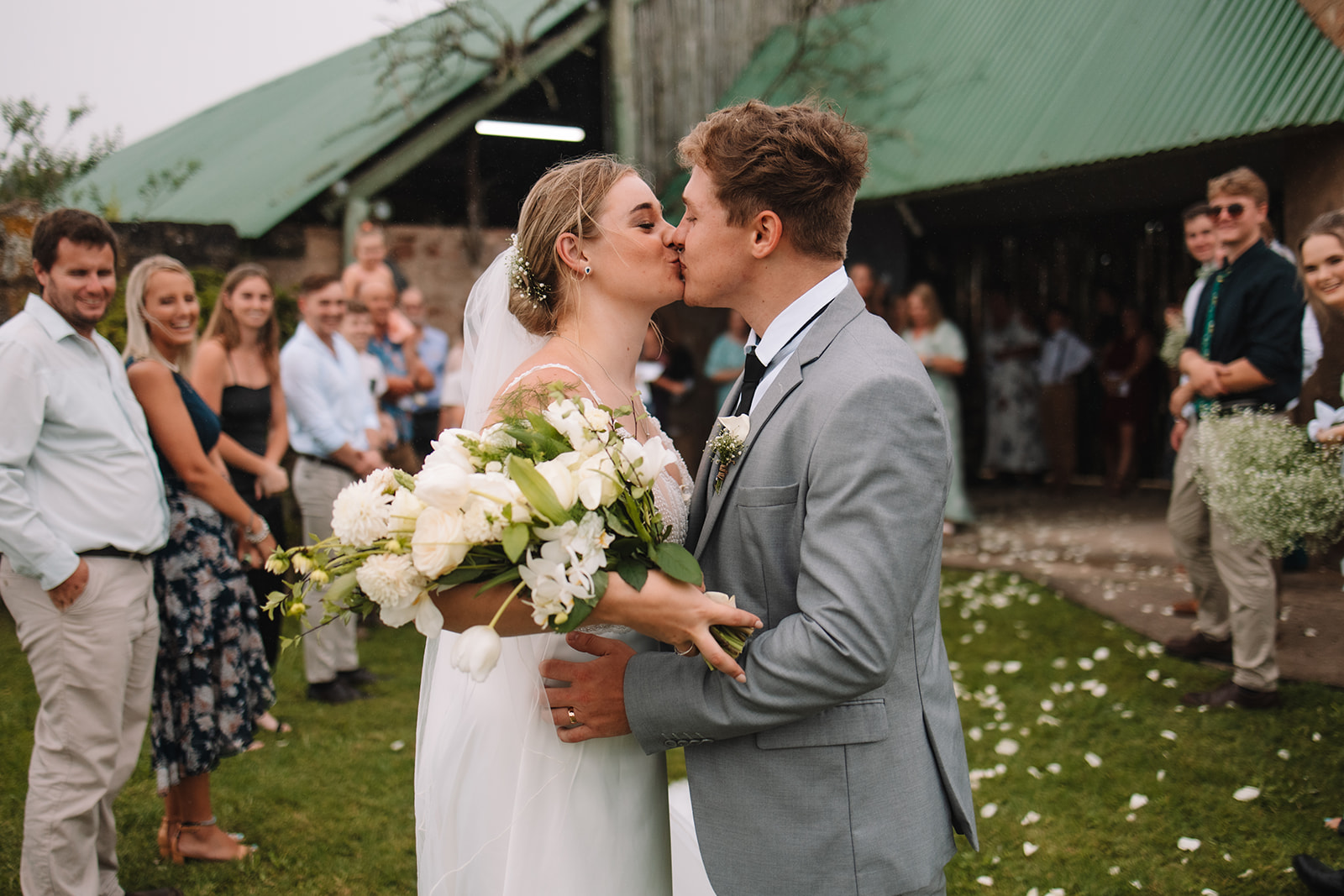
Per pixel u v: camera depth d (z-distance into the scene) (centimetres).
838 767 149
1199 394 394
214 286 593
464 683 171
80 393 241
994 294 970
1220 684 394
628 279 177
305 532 436
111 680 243
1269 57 602
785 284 160
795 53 907
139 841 302
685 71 908
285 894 271
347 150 734
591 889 161
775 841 150
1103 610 520
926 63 830
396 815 317
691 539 166
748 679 142
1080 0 762
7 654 493
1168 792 312
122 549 246
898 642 141
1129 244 912
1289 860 269
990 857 281
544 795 161
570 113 847
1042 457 969
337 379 438
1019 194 857
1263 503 335
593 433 141
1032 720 376
